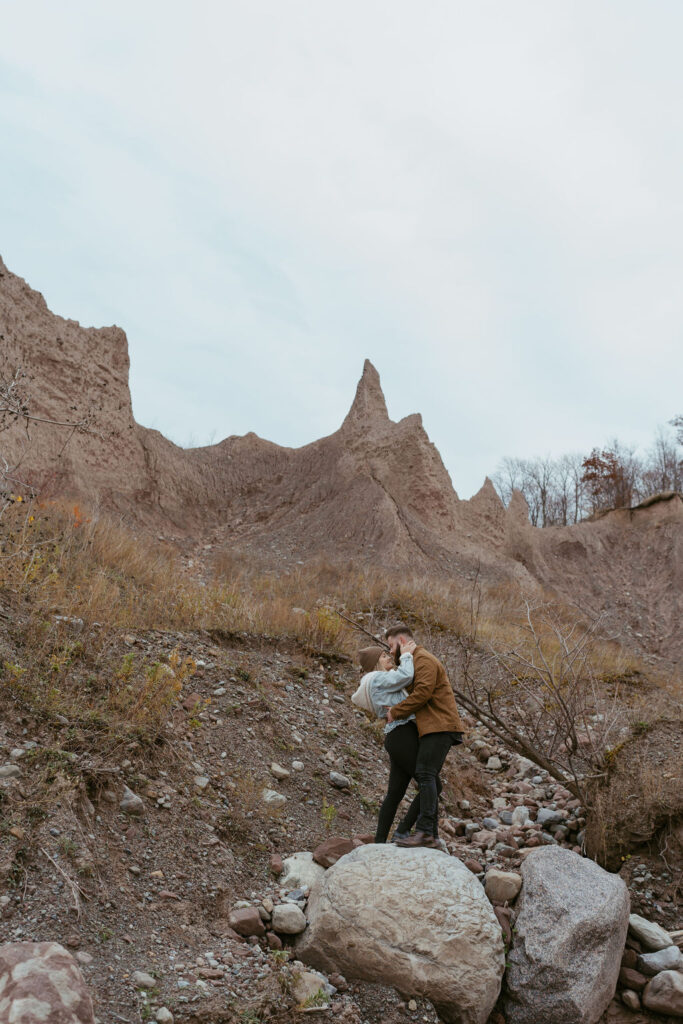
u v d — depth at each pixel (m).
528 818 6.23
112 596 7.56
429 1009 3.63
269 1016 3.22
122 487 24.34
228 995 3.25
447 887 4.01
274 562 20.39
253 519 27.36
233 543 24.41
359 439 30.56
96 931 3.37
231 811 4.83
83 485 21.42
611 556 30.84
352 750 6.60
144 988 3.12
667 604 26.84
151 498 25.30
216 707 5.98
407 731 4.71
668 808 5.33
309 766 6.00
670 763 5.92
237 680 6.64
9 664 4.65
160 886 3.90
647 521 32.09
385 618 12.13
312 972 3.70
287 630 8.88
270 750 5.90
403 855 4.21
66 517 10.84
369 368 33.44
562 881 4.48
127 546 10.93
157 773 4.66
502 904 4.54
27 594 6.18
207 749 5.36
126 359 26.89
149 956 3.37
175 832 4.30
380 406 32.72
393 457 29.31
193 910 3.87
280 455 32.09
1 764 3.97
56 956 2.82
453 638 10.97
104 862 3.81
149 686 5.27
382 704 4.79
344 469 29.08
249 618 8.65
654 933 4.57
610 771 5.99
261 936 3.93
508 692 8.88
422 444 29.69
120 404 25.89
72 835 3.78
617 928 4.29
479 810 6.52
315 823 5.30
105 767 4.32
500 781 7.17
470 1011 3.65
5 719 4.30
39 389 22.30
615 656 12.76
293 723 6.58
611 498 52.41
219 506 28.30
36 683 4.80
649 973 4.42
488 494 32.53
